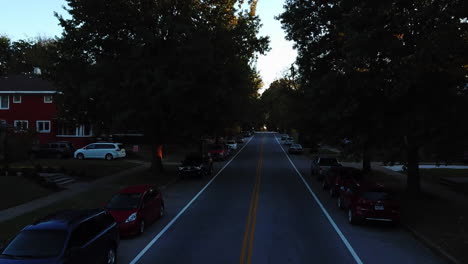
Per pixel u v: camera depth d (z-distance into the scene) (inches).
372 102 651.5
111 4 898.7
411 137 622.5
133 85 852.6
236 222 573.6
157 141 1115.3
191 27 892.6
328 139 850.8
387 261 407.5
